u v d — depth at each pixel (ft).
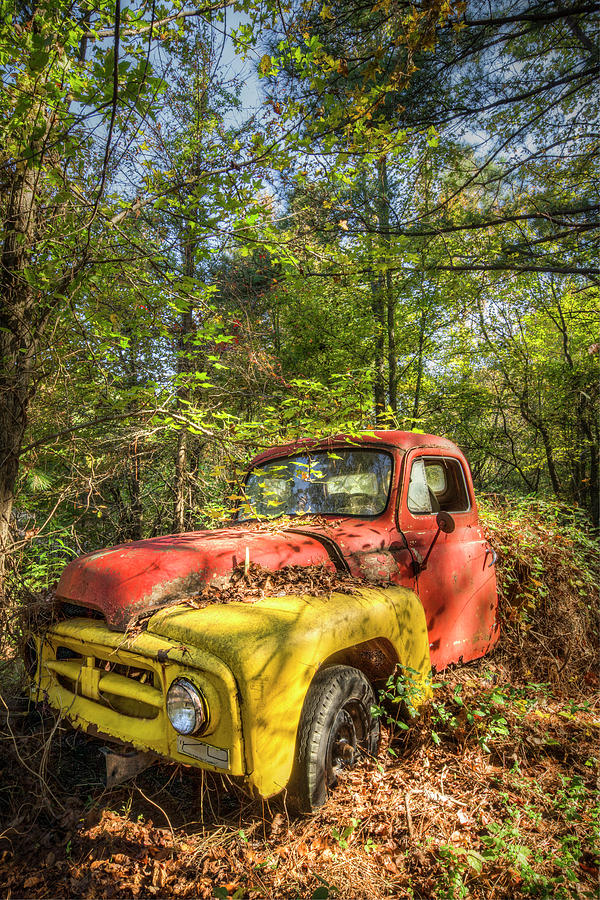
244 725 6.91
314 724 7.64
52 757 9.05
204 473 19.58
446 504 13.35
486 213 18.75
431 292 34.63
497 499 20.57
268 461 13.70
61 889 6.73
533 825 7.91
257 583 8.91
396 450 11.95
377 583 9.99
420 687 9.60
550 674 14.01
